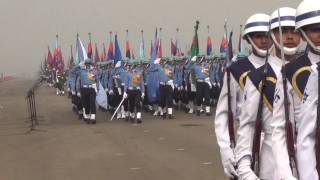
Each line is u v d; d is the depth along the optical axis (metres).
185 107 22.25
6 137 15.64
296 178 3.50
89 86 18.53
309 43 3.52
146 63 21.39
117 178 9.34
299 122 3.52
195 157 11.06
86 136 15.19
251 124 4.16
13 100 34.16
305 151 3.44
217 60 22.14
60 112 23.94
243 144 4.16
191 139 13.76
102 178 9.39
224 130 4.72
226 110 4.75
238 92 4.71
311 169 3.41
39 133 16.27
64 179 9.44
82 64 18.75
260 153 4.11
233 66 4.73
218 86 22.36
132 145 13.12
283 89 3.62
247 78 4.18
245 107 4.17
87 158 11.52
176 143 13.15
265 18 4.64
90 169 10.26
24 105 29.19
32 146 13.66
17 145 13.94
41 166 10.80
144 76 21.34
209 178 9.05
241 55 14.45
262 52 4.61
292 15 4.12
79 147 13.15
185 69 22.41
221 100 4.79
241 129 4.19
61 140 14.56
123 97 19.11
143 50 22.70
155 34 21.42
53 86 49.06
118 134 15.37
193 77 20.83
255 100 4.11
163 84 19.81
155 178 9.22
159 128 16.45
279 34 3.96
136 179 9.21
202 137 14.05
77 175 9.74
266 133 4.09
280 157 3.60
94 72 18.92
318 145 3.39
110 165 10.57
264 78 4.07
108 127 17.33
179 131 15.52
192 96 21.52
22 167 10.77
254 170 4.11
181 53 25.44
